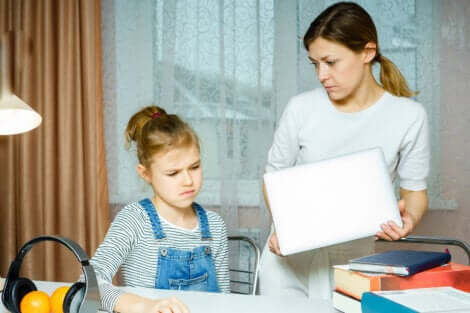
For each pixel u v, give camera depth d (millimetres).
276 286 1277
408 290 765
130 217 1176
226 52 2178
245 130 2172
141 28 2283
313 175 955
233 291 2137
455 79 2047
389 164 1210
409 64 2072
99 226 2246
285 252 929
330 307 878
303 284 1285
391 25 2074
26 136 2289
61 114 2260
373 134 1191
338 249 1234
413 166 1222
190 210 1256
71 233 2268
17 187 2348
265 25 2150
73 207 2268
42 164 2281
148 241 1168
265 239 2129
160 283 1137
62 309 762
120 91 2301
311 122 1231
